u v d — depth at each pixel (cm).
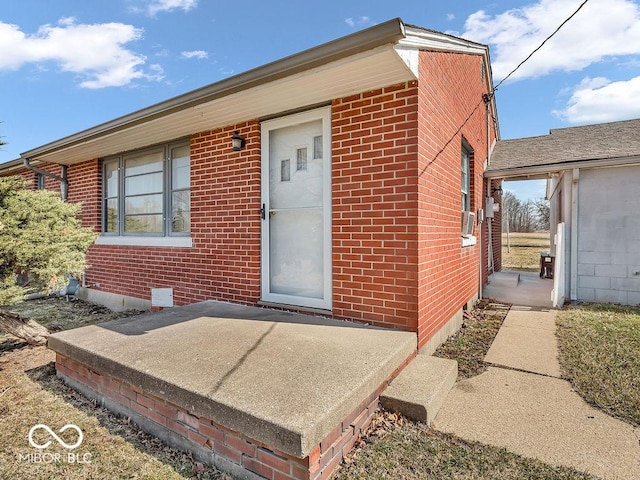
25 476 214
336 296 397
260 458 201
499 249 1184
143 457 231
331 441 207
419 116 349
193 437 230
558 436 244
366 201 376
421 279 354
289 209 445
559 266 664
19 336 410
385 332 343
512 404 288
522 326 523
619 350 405
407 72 330
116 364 271
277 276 458
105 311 650
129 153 630
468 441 238
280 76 333
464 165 654
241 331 344
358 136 379
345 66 314
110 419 276
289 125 440
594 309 624
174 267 557
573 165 696
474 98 678
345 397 214
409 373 304
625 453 226
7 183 407
